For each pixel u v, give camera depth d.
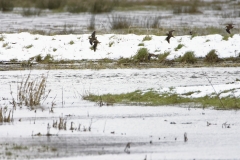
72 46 65.81
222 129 31.45
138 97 41.16
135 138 29.31
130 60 61.94
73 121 33.72
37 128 31.64
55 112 36.69
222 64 60.75
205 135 30.00
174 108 37.84
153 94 41.53
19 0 139.00
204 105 38.28
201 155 26.09
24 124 32.81
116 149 27.02
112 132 30.58
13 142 28.25
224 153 26.44
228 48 64.81
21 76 53.56
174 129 31.42
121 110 37.28
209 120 33.84
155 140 28.88
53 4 127.19
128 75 53.94
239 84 41.84
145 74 54.59
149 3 148.00
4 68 58.56
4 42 67.06
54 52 64.31
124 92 43.94
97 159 25.14
